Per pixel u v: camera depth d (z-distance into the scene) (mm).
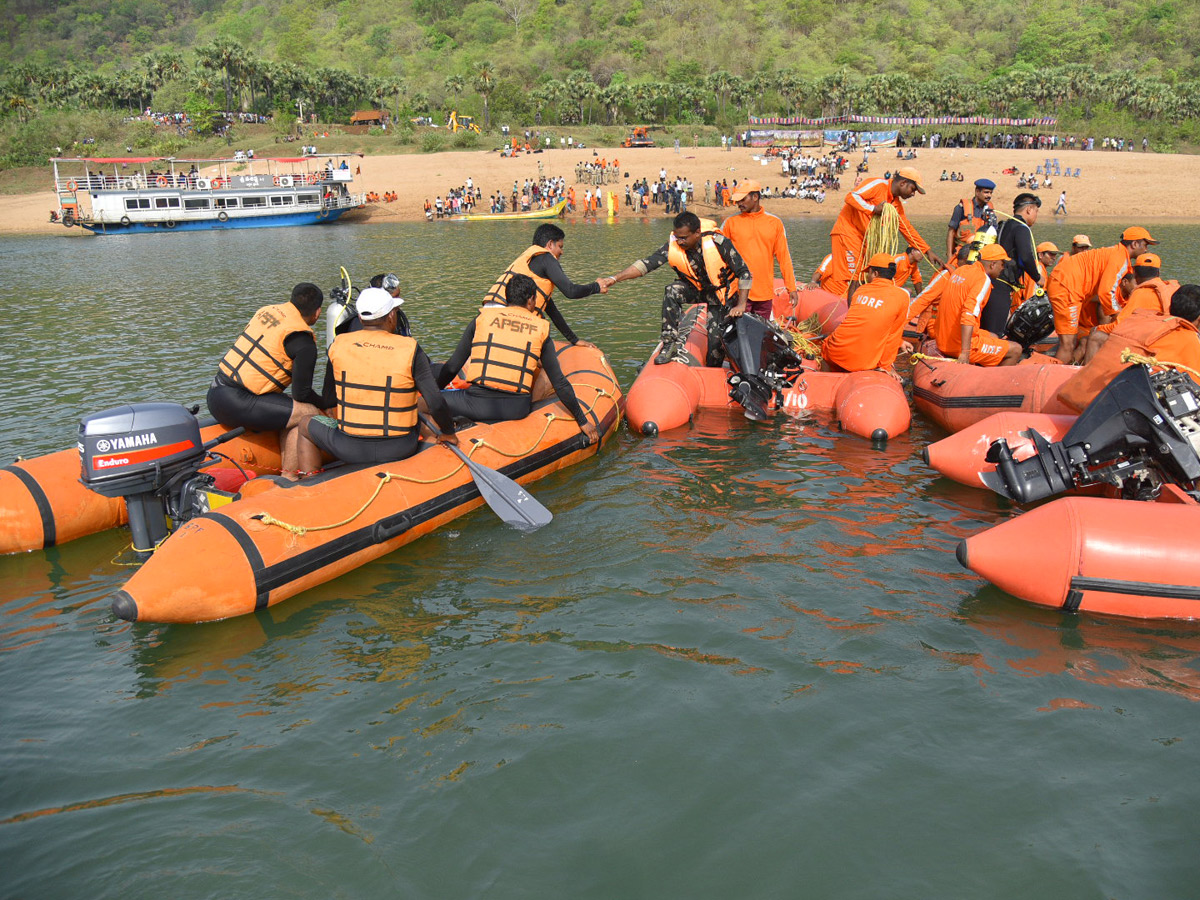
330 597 5184
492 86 82812
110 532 6188
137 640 4742
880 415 7801
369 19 143875
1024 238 9148
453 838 3291
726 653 4492
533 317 6887
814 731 3877
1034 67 111625
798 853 3205
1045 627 4715
